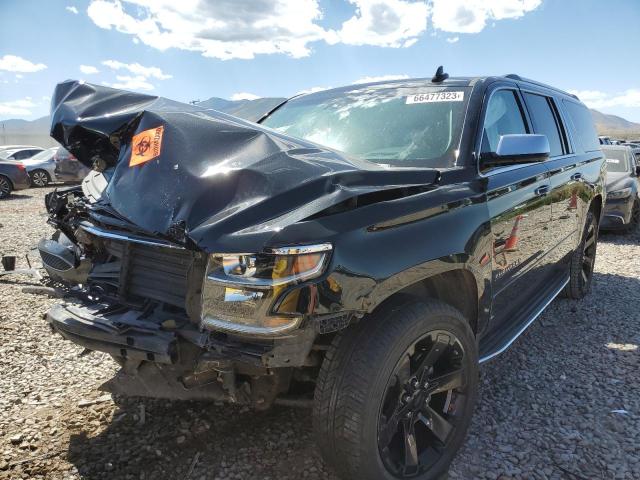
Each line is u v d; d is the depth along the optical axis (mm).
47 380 3342
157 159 2385
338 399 2057
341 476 2197
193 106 2822
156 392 2369
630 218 8891
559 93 4816
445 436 2463
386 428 2188
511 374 3572
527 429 2896
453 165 2797
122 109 2760
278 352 1915
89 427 2824
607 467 2572
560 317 4762
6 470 2451
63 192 3059
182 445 2682
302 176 2158
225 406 3039
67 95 2930
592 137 5477
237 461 2562
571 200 4273
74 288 2719
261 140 2402
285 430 2820
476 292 2676
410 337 2166
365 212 2111
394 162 2934
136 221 2213
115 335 2174
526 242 3352
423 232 2260
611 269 6688
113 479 2418
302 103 3953
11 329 4098
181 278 2270
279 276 1852
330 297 1909
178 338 2119
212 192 2137
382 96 3539
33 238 8211
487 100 3195
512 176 3131
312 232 1923
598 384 3430
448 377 2459
